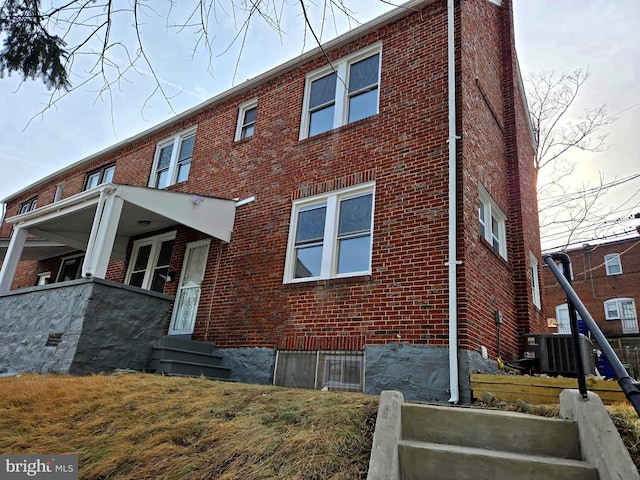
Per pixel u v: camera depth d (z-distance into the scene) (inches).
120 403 180.5
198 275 371.6
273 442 133.6
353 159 312.2
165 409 171.9
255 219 352.5
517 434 122.1
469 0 323.0
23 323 304.7
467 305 231.5
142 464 133.6
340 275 288.2
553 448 118.6
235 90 430.9
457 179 258.5
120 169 540.4
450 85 280.4
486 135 321.1
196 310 356.2
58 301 285.6
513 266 339.3
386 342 247.6
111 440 150.4
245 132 417.1
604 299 982.4
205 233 350.6
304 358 278.7
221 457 131.0
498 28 408.5
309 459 121.4
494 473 109.3
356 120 329.4
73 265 533.3
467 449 117.1
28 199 709.3
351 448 125.4
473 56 315.0
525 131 438.9
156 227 408.8
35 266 589.6
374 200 288.5
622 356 546.3
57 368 256.8
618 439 105.4
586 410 116.7
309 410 155.3
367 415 143.9
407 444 118.7
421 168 275.1
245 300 325.7
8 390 198.2
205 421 157.1
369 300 263.4
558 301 1028.5
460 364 221.0
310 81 379.6
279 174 354.3
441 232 251.9
